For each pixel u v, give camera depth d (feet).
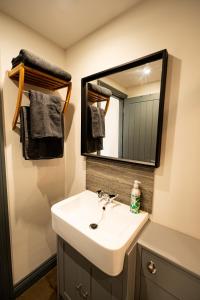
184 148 3.07
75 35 4.42
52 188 5.15
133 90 3.55
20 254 4.48
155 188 3.49
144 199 3.66
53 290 4.63
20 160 4.21
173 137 3.17
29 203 4.55
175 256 2.58
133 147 3.67
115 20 3.78
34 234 4.77
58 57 4.87
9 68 3.81
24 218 4.48
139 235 3.08
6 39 3.71
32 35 4.18
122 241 2.63
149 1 3.24
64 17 3.77
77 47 4.69
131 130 3.67
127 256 2.62
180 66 2.98
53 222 3.59
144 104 3.42
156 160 3.28
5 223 4.01
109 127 4.07
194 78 2.87
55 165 5.16
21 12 3.63
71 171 5.32
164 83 3.07
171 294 2.59
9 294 4.26
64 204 3.90
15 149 4.08
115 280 2.85
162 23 3.12
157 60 3.18
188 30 2.86
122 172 3.98
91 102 4.40
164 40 3.13
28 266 4.71
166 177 3.33
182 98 3.01
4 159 3.85
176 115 3.10
